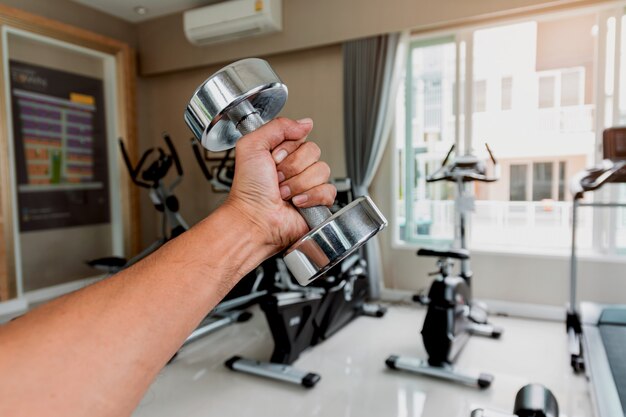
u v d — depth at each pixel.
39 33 4.09
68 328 0.29
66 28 4.32
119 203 5.01
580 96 3.62
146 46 5.26
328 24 4.19
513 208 3.90
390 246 4.33
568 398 2.37
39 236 4.27
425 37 4.07
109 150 4.98
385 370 2.75
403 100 4.29
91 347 0.29
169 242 0.36
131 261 3.62
